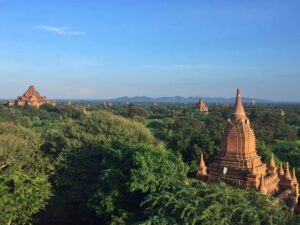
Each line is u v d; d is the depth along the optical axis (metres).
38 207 33.91
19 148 40.34
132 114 142.38
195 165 47.16
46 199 35.94
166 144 55.22
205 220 23.77
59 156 39.84
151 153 32.59
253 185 31.45
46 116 142.75
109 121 46.97
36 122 112.50
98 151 40.69
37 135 46.62
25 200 31.97
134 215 29.55
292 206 31.22
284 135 96.44
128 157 33.56
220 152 35.69
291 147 81.69
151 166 30.91
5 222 30.45
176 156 36.06
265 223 24.02
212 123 105.56
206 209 23.89
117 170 32.47
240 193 26.36
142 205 29.20
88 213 38.28
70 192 38.50
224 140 35.09
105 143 40.34
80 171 38.88
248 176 31.80
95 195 32.78
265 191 30.42
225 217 24.08
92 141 41.94
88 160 39.91
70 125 46.84
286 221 24.28
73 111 154.75
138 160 30.75
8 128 47.53
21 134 45.88
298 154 57.22
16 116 117.62
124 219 29.23
